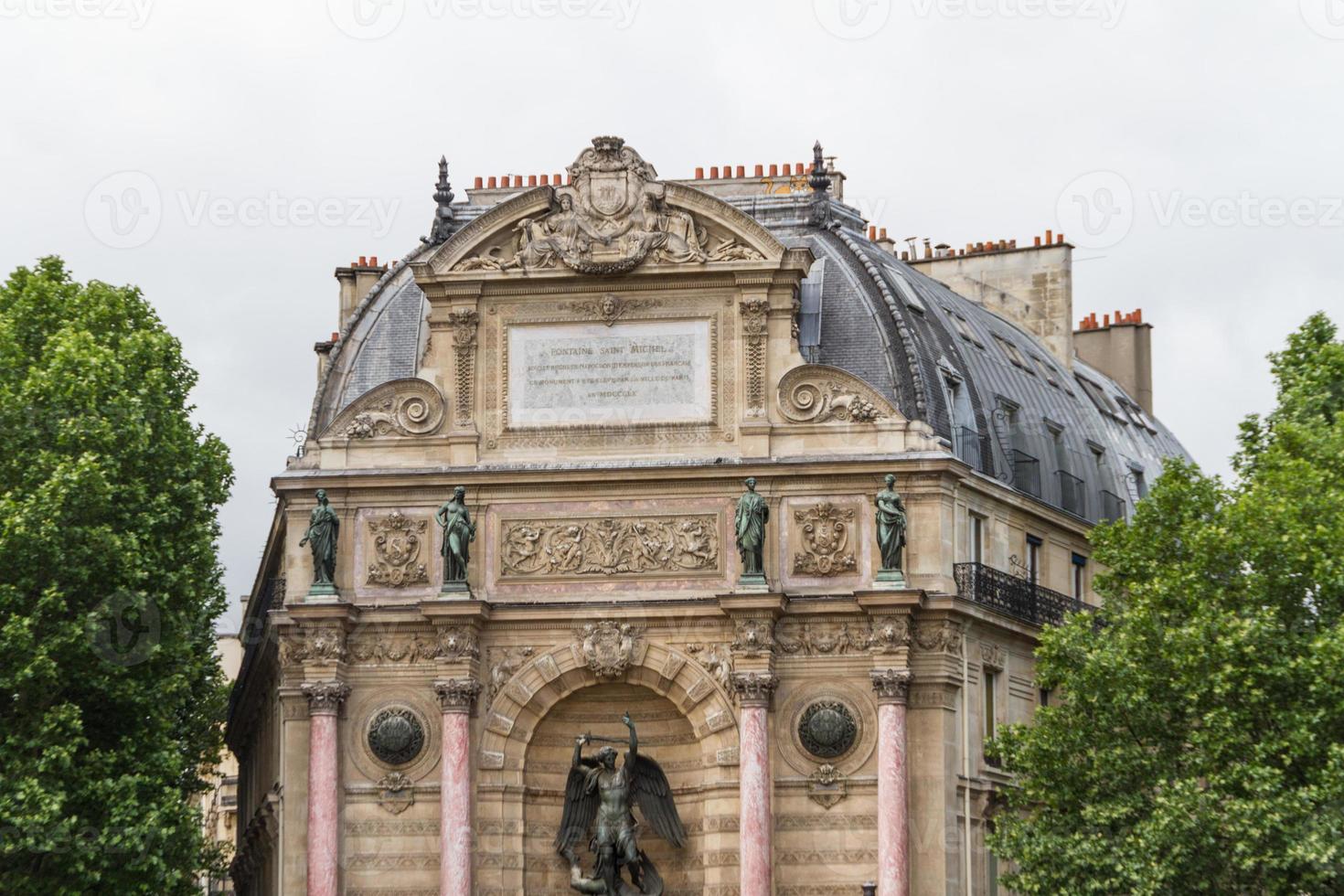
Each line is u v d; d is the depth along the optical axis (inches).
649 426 3673.7
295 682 3646.7
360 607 3641.7
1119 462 4397.1
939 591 3607.3
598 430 3681.1
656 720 3678.6
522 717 3636.8
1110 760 3334.2
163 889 3503.9
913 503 3636.8
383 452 3708.2
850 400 3654.0
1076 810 3380.9
